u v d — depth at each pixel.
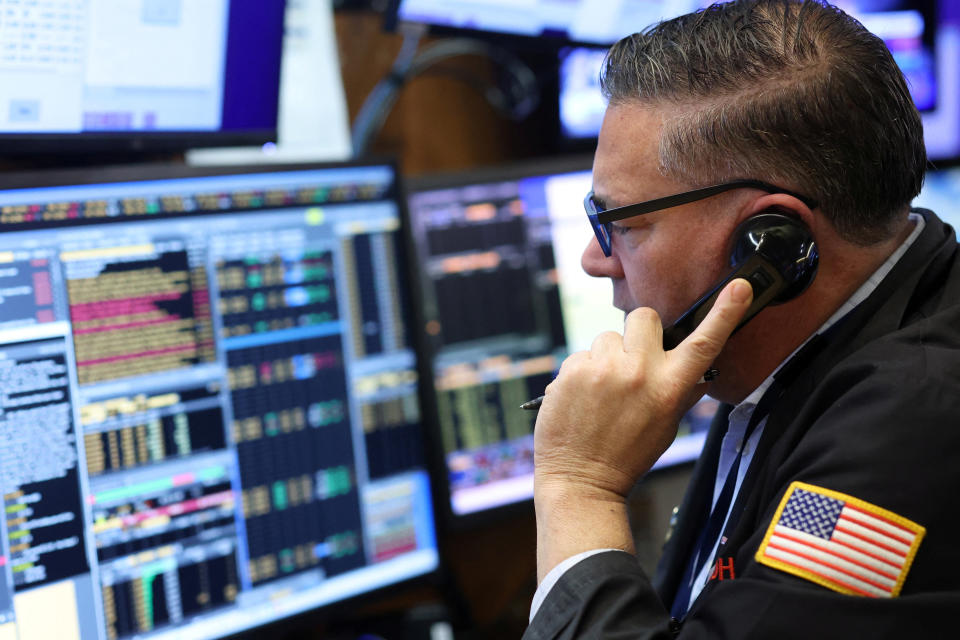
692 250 0.70
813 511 0.59
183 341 0.95
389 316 1.12
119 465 0.90
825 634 0.55
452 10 1.26
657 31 0.73
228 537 0.97
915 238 0.73
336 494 1.06
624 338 0.72
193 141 1.01
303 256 1.05
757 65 0.66
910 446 0.58
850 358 0.66
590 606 0.63
